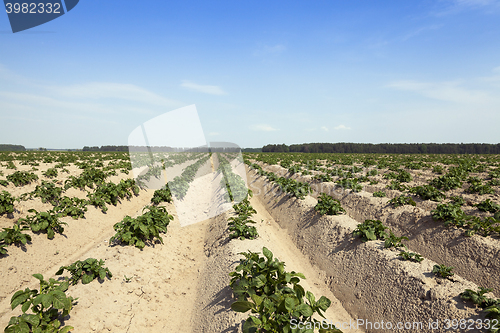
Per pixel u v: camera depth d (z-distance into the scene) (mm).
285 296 5020
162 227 10008
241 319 5512
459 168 18000
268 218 15055
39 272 8117
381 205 12203
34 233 9016
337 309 7281
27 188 14438
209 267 8688
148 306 6902
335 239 9766
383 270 7207
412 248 9398
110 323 5844
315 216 11828
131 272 7629
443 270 6301
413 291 6168
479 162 26953
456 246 8148
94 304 6051
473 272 7305
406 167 22922
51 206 12258
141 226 8781
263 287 5727
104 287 6664
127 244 8906
